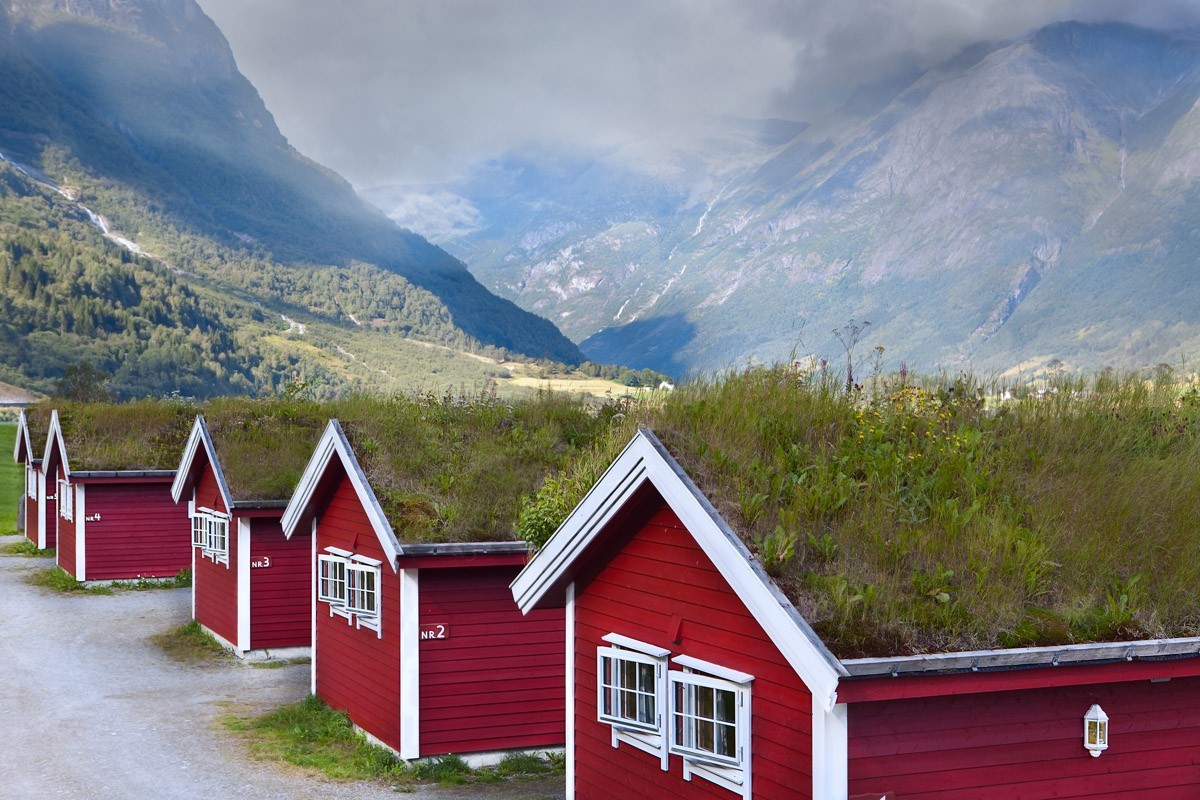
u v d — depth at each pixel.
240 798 12.41
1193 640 6.77
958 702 6.68
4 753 14.38
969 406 10.54
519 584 9.95
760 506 7.58
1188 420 10.23
